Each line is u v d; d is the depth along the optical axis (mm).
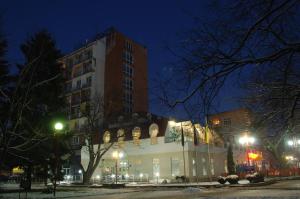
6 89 28016
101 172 51500
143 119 49719
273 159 54562
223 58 5648
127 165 48188
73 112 64250
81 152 55938
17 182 58156
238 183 32875
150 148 45906
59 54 35281
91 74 69375
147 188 33375
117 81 72062
